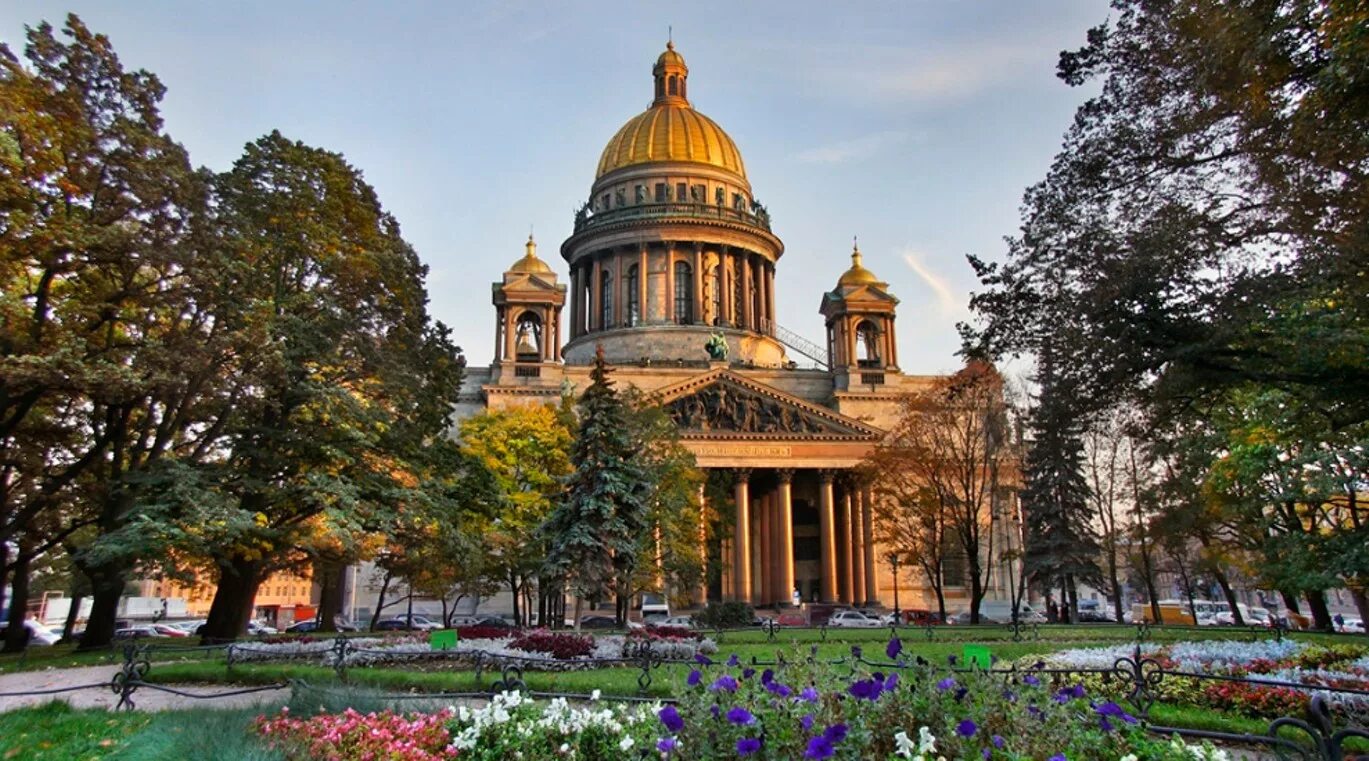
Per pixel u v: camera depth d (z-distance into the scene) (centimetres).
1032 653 3488
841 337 10169
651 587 6106
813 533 9925
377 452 4053
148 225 3356
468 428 6406
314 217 4038
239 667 2656
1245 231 2000
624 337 10794
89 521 4141
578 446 4744
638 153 11756
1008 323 2316
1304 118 1705
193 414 3869
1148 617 8300
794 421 9012
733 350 10869
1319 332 1809
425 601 8581
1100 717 1036
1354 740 1600
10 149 2833
